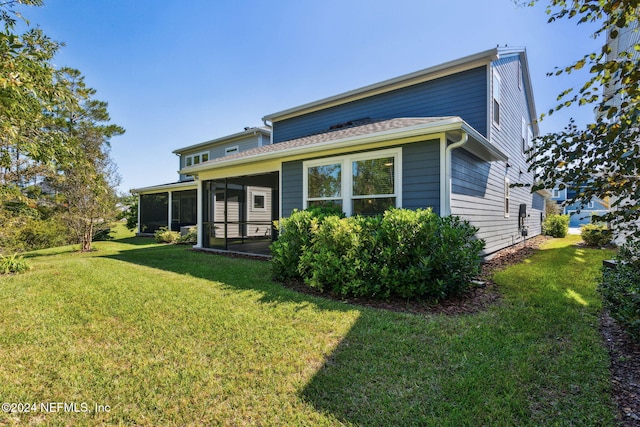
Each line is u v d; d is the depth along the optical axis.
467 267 4.23
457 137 5.64
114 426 1.85
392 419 1.86
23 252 9.58
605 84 1.97
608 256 7.98
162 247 11.21
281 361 2.54
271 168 8.04
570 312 3.61
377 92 9.63
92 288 4.81
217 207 10.69
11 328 3.25
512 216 10.70
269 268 6.55
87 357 2.63
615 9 1.72
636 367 2.37
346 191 6.47
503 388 2.14
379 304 4.07
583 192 2.22
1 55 3.63
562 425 1.78
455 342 2.85
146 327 3.25
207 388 2.19
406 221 4.28
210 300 4.18
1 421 1.88
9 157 5.05
